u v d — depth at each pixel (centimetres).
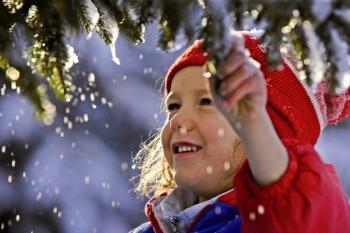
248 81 206
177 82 305
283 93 299
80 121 968
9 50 227
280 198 223
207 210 293
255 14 200
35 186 941
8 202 927
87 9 227
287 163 225
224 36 200
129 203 977
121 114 974
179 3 202
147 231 332
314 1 197
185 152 298
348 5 197
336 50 203
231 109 210
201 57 300
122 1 218
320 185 226
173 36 204
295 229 223
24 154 941
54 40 220
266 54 207
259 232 227
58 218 943
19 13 227
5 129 927
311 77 208
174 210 313
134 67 960
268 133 217
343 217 240
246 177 229
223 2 201
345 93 327
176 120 297
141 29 220
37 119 229
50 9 221
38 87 228
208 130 295
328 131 1029
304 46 205
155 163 398
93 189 966
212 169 296
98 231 953
